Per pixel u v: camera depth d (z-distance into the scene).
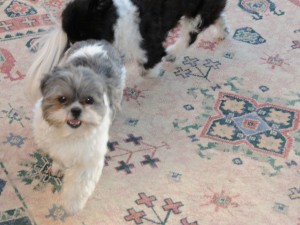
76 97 1.07
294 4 1.99
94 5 1.35
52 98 1.08
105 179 1.30
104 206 1.23
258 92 1.60
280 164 1.38
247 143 1.43
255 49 1.78
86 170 1.18
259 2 1.99
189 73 1.66
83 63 1.23
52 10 1.84
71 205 1.18
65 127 1.10
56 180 1.28
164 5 1.52
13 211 1.20
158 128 1.46
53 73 1.10
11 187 1.25
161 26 1.54
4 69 1.58
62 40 1.38
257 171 1.35
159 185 1.29
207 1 1.65
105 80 1.17
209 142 1.43
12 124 1.41
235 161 1.38
